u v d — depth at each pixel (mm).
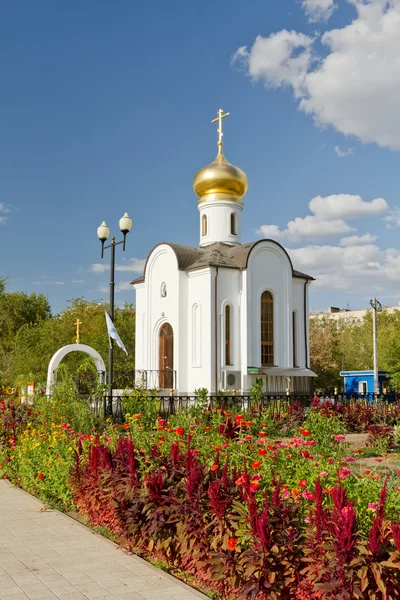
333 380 46344
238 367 26547
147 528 6672
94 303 45500
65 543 7578
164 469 7145
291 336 28562
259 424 17375
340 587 4668
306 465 7527
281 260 28578
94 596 5742
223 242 29922
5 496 10609
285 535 5281
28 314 57094
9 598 5695
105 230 20953
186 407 19906
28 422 13930
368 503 5871
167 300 27938
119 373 33938
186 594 5789
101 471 8219
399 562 4629
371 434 16594
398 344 33594
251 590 5156
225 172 30016
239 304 26969
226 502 5914
